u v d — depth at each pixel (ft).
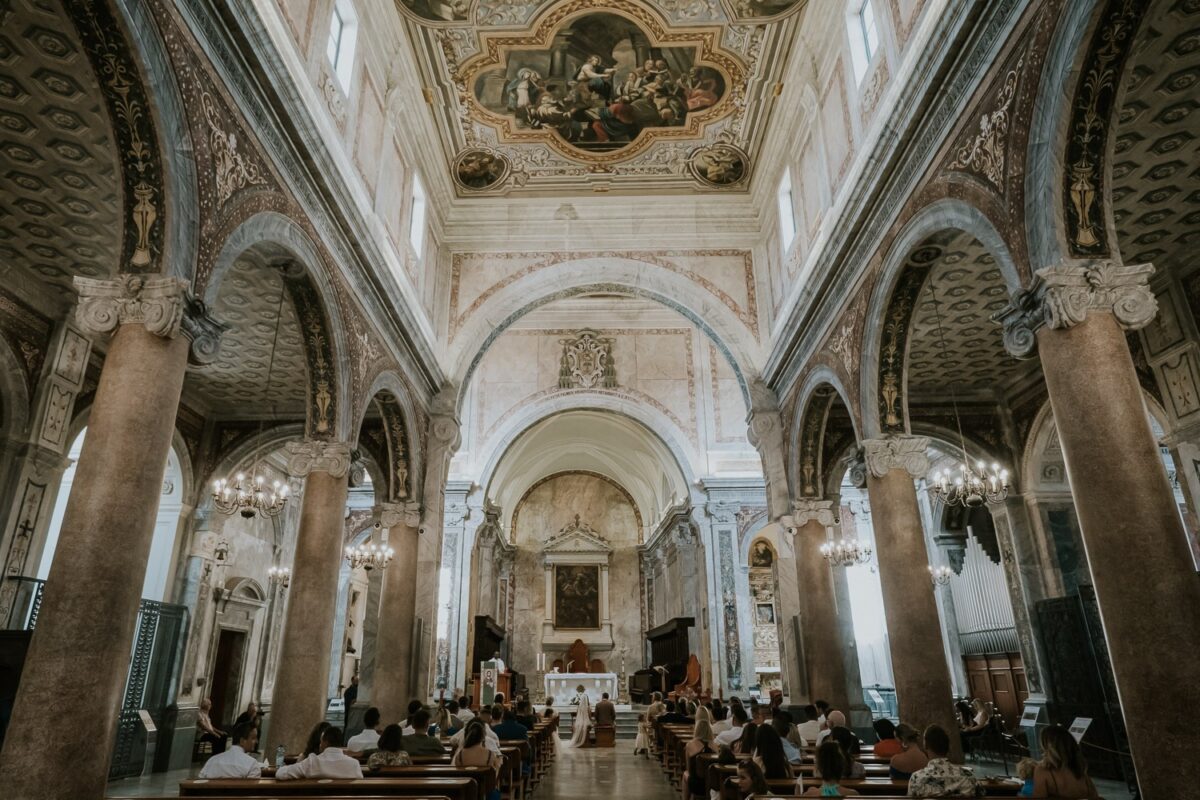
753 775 16.70
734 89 43.37
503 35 38.93
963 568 64.34
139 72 17.84
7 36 20.39
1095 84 18.42
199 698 47.37
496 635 89.04
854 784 19.20
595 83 42.68
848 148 34.76
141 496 17.78
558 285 51.11
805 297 38.60
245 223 22.99
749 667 69.87
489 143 47.29
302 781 18.58
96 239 30.04
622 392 77.87
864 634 74.59
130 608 17.35
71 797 15.52
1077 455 18.26
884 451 31.65
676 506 81.20
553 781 41.06
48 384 32.50
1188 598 16.38
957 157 24.08
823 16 36.96
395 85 39.04
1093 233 19.12
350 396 33.19
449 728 40.32
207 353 20.13
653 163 49.24
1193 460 31.17
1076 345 18.63
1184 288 31.91
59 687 15.84
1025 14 20.16
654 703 58.95
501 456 77.71
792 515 45.21
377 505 45.09
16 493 30.91
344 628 74.49
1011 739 44.80
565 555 106.93
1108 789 34.24
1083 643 39.55
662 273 50.83
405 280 40.40
